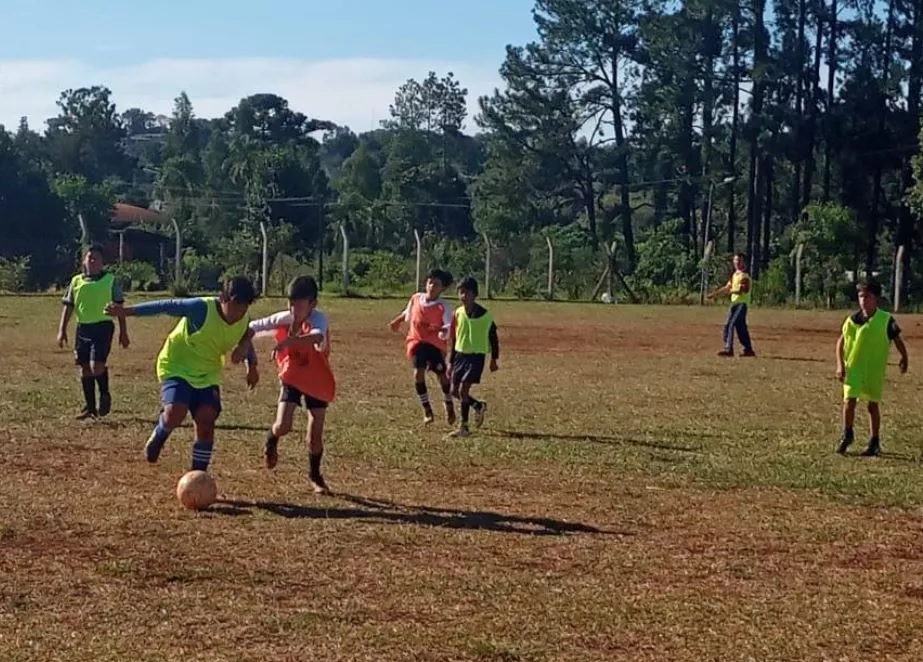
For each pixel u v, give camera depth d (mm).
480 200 75562
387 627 6887
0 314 32031
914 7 67375
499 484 11125
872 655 6762
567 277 53969
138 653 6352
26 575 7668
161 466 11297
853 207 68000
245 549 8414
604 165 73062
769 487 11438
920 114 65812
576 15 69562
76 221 59531
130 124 179125
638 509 10258
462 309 14375
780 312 45938
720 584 8039
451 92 115250
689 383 20312
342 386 18609
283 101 103438
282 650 6469
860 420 16391
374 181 86000
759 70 66812
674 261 62281
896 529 9867
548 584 7848
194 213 69750
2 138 58938
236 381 18609
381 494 10445
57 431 13234
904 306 52312
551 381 20094
